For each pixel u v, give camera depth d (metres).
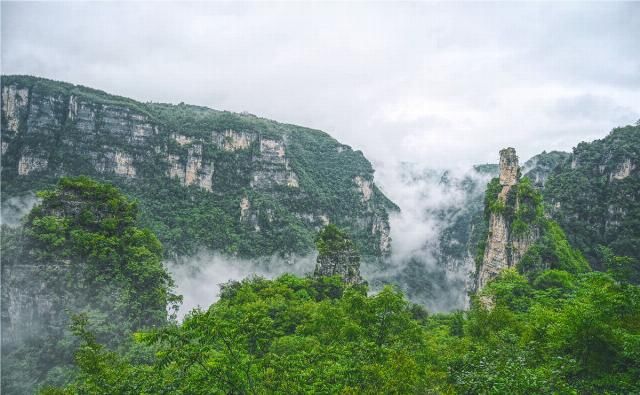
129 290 75.31
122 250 80.94
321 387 26.33
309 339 47.56
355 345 35.28
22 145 168.50
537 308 48.75
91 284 75.19
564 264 79.44
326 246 106.44
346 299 58.75
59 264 75.44
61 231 77.06
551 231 87.56
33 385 65.06
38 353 69.81
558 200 116.00
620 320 30.52
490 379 22.89
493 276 88.06
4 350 75.31
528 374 22.41
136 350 56.25
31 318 74.62
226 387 23.30
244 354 25.36
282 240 191.38
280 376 26.17
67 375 62.16
